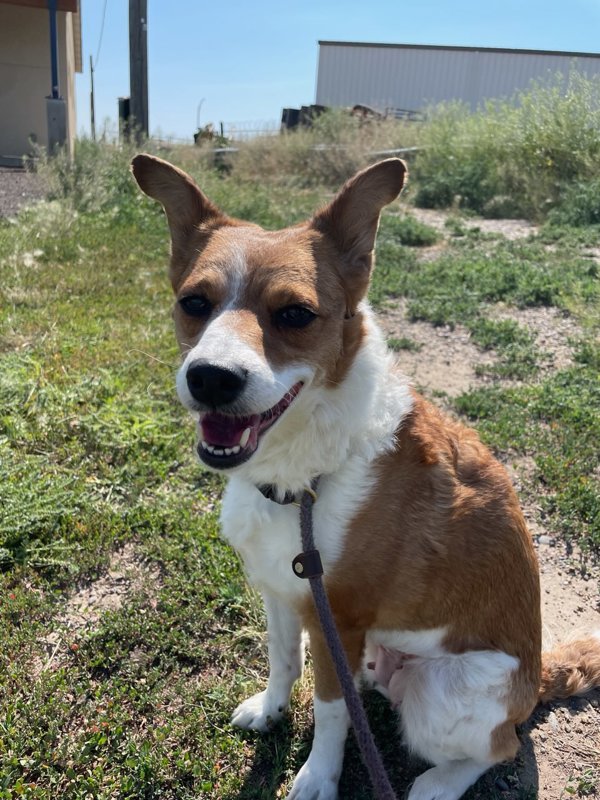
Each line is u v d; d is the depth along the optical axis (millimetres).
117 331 952
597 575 557
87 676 441
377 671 440
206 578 522
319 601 340
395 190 387
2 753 386
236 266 365
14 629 467
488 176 2256
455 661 390
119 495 615
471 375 913
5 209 1637
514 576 396
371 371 376
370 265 395
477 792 399
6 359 808
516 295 1184
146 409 740
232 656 469
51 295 1077
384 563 369
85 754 389
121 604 502
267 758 411
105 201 1746
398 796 404
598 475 679
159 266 1303
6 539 535
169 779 385
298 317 353
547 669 446
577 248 1530
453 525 380
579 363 931
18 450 654
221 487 639
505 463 699
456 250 1574
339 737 391
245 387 315
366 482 365
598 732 435
